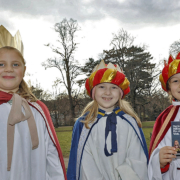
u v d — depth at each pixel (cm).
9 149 222
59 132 2872
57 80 2428
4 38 242
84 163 281
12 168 221
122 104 315
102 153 285
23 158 231
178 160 275
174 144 253
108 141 288
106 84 296
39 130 245
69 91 2434
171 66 282
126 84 304
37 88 3203
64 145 1686
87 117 303
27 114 233
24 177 228
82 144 288
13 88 240
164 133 291
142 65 2431
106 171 282
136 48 2464
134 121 302
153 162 274
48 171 250
